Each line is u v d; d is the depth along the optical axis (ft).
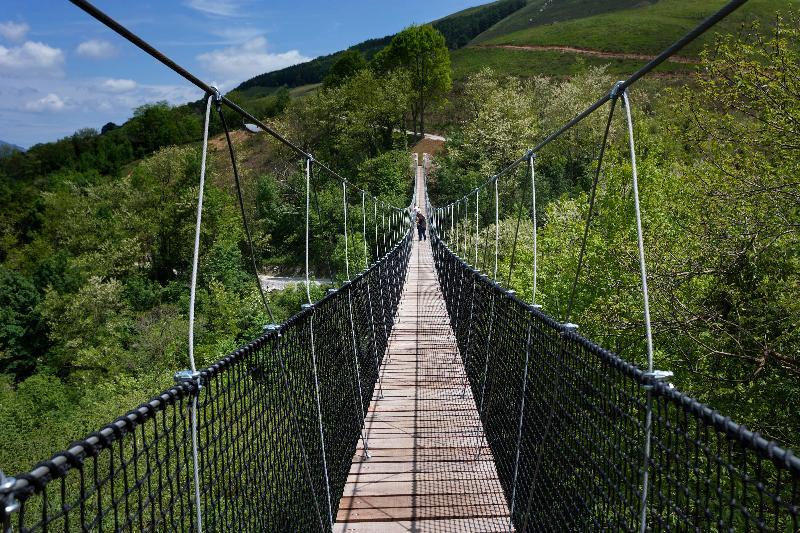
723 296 21.74
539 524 7.22
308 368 7.88
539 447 7.22
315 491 7.92
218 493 4.48
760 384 19.75
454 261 21.48
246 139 133.69
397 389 15.49
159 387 52.90
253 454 5.40
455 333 20.61
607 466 4.90
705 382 21.31
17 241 122.21
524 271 41.06
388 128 138.41
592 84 110.32
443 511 9.25
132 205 96.63
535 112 110.32
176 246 92.43
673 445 3.82
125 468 3.18
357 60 172.35
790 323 18.37
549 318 6.74
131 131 206.49
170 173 95.81
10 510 2.22
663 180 31.35
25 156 192.44
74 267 87.86
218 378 4.62
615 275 28.94
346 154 124.06
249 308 68.59
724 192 20.49
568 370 6.06
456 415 13.43
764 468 12.84
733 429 2.97
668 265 22.06
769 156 20.21
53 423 52.95
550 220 42.68
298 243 95.30
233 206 96.89
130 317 75.46
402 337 21.81
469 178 98.32
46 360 78.38
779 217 19.13
